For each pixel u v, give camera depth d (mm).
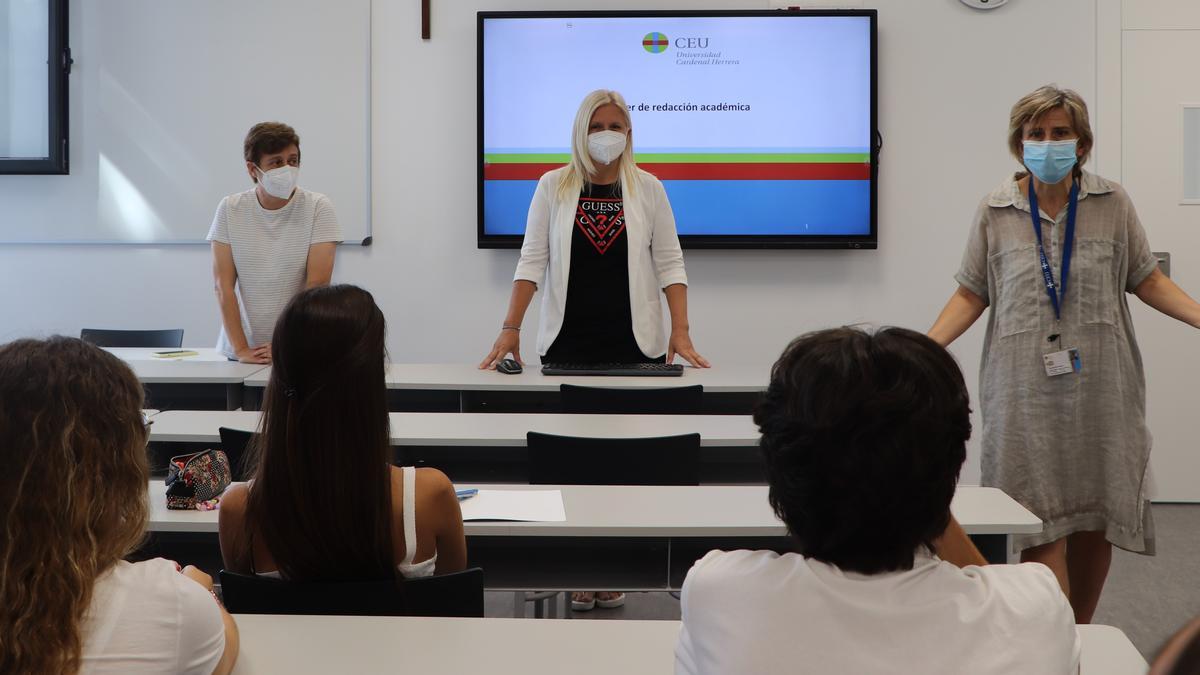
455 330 5531
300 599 1619
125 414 1109
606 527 2100
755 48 5324
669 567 2264
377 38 5402
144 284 5488
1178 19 5230
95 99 5391
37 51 5316
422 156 5445
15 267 5500
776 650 972
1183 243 5273
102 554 1085
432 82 5418
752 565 1040
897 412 969
